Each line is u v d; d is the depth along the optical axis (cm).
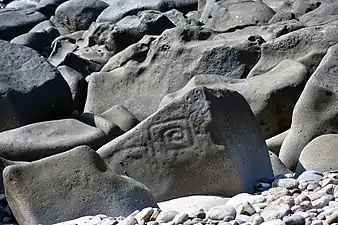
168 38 1248
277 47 1163
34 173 680
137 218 600
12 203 684
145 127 738
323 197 607
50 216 663
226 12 1576
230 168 710
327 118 862
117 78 1250
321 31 1143
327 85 866
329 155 774
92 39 1553
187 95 729
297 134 877
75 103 1258
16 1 2406
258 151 779
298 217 548
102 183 670
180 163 725
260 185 736
